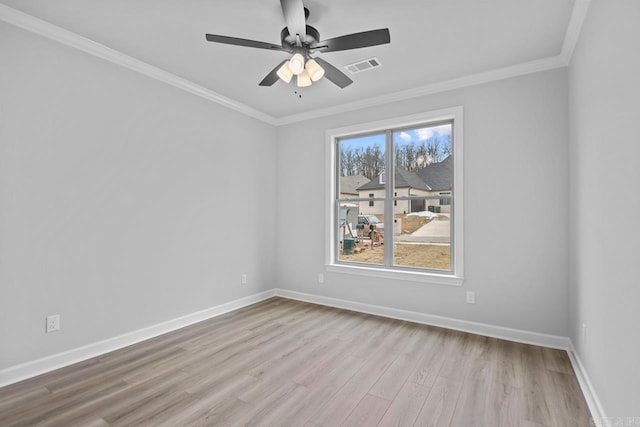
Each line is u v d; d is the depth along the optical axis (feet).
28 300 7.34
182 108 10.82
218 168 12.12
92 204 8.49
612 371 5.16
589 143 6.57
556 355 8.51
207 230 11.67
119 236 9.07
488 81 10.05
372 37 6.53
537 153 9.32
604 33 5.54
